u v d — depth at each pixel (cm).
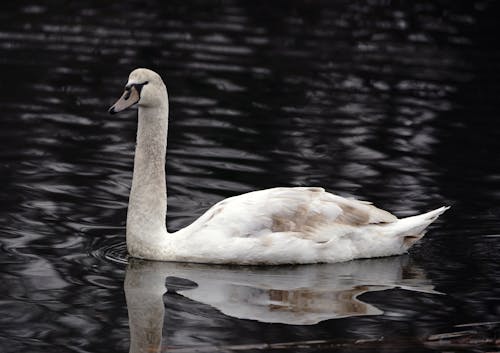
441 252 1359
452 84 2222
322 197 1334
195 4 2803
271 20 2672
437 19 2758
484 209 1527
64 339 1061
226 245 1289
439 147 1827
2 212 1440
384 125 1938
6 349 1034
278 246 1292
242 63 2288
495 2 2938
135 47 2366
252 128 1881
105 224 1421
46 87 2066
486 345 1065
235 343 1056
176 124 1884
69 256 1300
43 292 1183
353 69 2294
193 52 2348
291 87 2144
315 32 2577
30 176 1595
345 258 1320
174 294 1191
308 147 1795
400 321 1124
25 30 2466
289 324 1109
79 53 2300
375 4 2883
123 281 1229
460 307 1170
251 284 1230
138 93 1298
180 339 1064
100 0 2794
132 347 1043
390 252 1342
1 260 1273
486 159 1769
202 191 1565
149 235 1304
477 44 2538
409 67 2331
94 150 1739
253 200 1318
